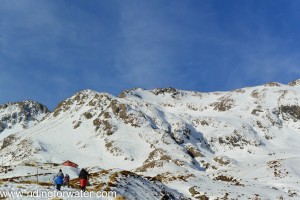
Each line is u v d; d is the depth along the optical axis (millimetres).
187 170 170000
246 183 93750
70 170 88562
